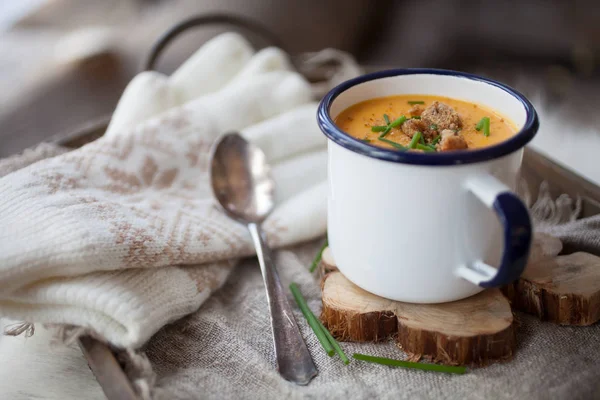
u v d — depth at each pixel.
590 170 0.57
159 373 0.36
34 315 0.35
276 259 0.42
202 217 0.41
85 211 0.37
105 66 0.86
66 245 0.34
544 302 0.37
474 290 0.35
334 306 0.36
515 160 0.33
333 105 0.36
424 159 0.31
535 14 0.92
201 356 0.36
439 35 0.93
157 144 0.44
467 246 0.33
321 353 0.36
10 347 0.39
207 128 0.47
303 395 0.33
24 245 0.34
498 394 0.33
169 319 0.37
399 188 0.32
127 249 0.36
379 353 0.36
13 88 0.82
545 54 0.85
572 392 0.33
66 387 0.37
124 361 0.35
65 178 0.40
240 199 0.44
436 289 0.34
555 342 0.36
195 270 0.39
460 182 0.31
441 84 0.38
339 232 0.35
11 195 0.37
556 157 0.59
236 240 0.41
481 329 0.34
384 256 0.34
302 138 0.48
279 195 0.46
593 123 0.66
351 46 0.94
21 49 0.90
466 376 0.34
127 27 0.94
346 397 0.33
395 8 1.00
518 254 0.30
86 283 0.35
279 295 0.38
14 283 0.35
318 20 0.99
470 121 0.36
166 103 0.50
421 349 0.35
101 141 0.43
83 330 0.35
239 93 0.49
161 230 0.38
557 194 0.43
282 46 0.56
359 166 0.33
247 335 0.38
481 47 0.89
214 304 0.39
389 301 0.36
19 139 0.72
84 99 0.79
